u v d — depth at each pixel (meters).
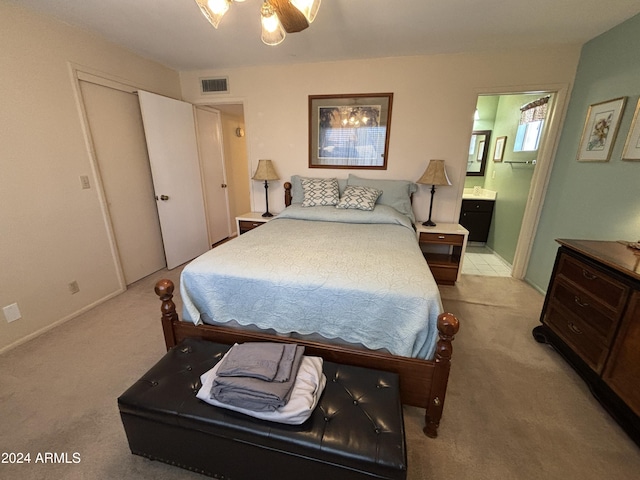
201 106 3.79
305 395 1.08
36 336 2.12
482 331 2.24
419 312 1.33
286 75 3.23
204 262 1.68
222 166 4.43
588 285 1.69
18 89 1.96
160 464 1.25
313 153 3.40
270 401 1.04
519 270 3.23
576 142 2.58
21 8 1.95
